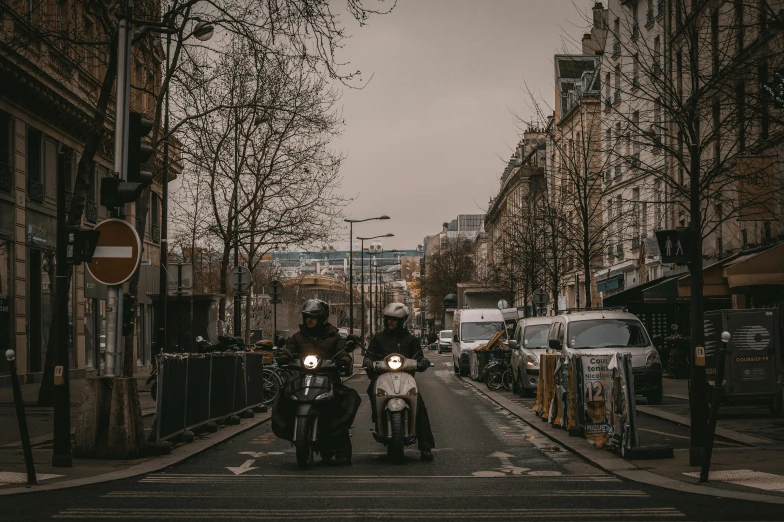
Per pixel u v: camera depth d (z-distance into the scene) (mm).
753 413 17312
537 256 43875
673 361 30750
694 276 10961
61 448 10469
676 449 12227
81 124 31422
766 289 23359
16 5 23375
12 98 26516
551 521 7004
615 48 42656
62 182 10609
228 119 29875
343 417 11109
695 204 12180
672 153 20531
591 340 21531
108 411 11266
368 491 8758
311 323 11297
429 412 20109
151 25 18078
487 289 56031
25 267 27672
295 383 10953
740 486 8898
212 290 52844
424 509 7602
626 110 40469
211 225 32469
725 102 19344
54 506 7754
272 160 31562
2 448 12375
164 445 11625
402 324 11898
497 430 15969
